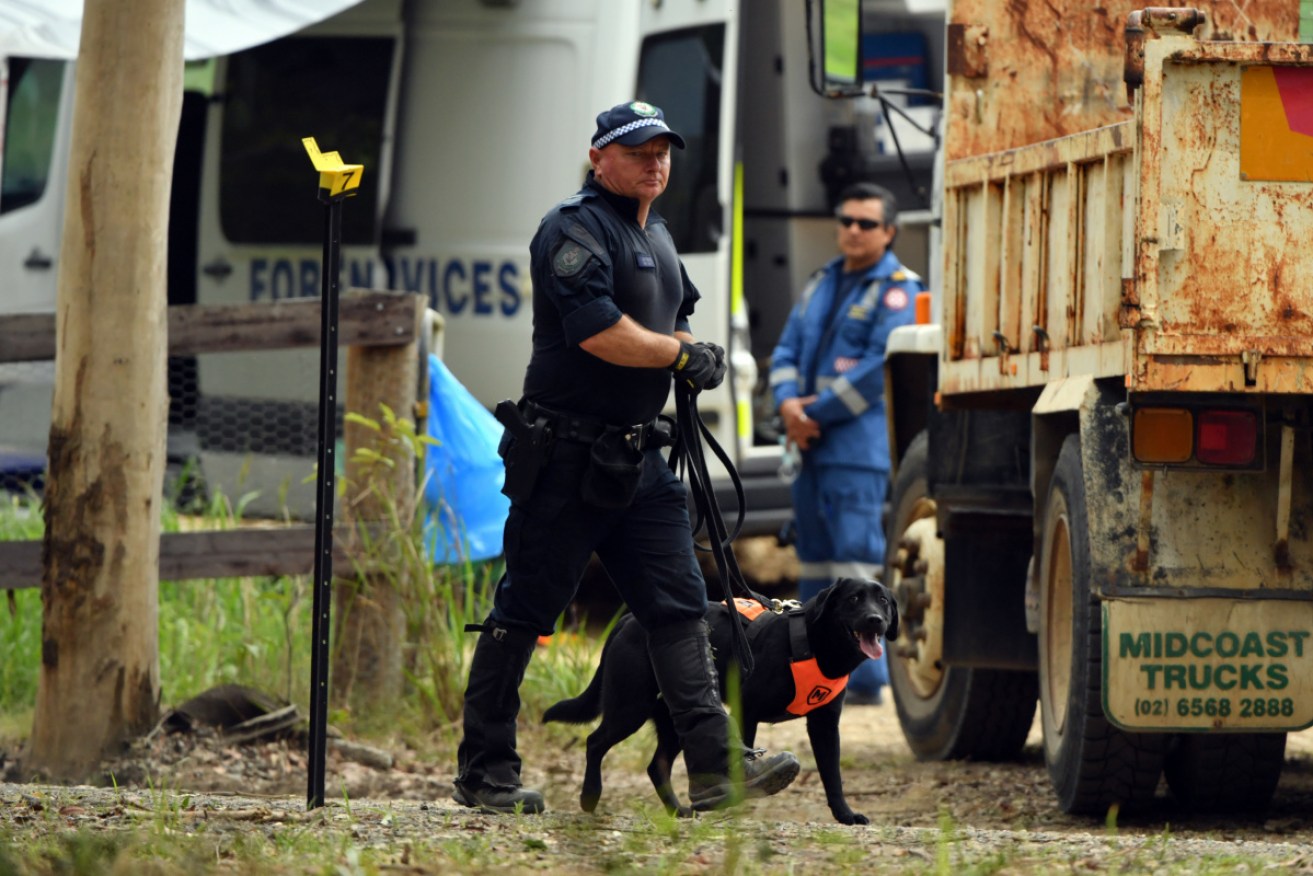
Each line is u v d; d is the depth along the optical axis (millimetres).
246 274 41750
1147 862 17156
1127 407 21297
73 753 25562
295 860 15844
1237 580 21531
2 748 27219
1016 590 28312
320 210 40938
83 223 25484
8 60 43719
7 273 43781
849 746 32812
